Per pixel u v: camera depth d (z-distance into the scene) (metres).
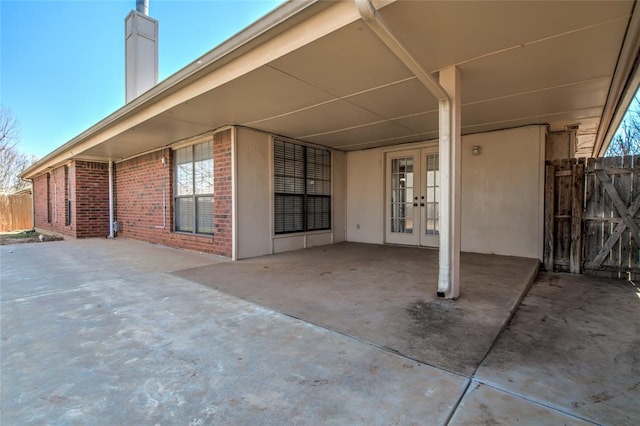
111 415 1.60
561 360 2.16
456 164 3.36
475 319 2.79
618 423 1.53
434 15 2.42
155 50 8.16
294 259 5.72
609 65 3.28
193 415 1.60
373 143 7.19
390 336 2.48
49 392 1.80
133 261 5.71
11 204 14.37
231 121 5.41
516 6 2.29
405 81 3.65
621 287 4.08
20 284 4.14
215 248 6.18
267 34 2.97
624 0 2.22
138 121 5.52
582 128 5.96
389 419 1.56
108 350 2.30
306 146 7.14
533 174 5.49
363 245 7.40
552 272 5.01
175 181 7.47
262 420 1.56
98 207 9.56
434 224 6.80
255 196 6.04
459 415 1.58
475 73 3.48
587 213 4.82
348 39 2.70
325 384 1.86
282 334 2.55
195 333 2.59
